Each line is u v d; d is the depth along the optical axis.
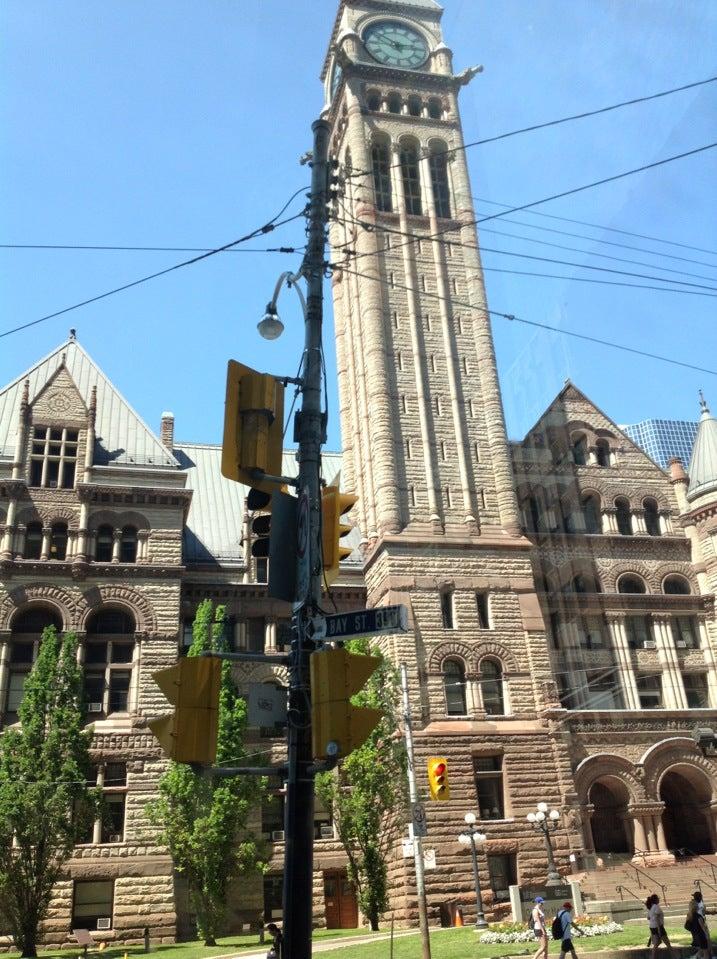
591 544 54.47
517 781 47.62
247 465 12.12
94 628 48.78
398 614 11.30
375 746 44.62
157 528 51.25
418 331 59.09
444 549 52.94
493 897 44.56
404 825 44.97
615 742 49.38
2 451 51.47
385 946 33.34
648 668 52.75
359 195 62.31
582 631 52.25
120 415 55.41
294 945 10.29
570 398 60.62
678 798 52.22
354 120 65.19
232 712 44.00
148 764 46.03
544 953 25.70
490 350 59.81
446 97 68.88
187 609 53.91
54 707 41.69
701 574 56.53
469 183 65.12
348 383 63.72
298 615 12.02
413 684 48.81
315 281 14.38
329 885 48.66
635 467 59.62
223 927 43.72
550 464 50.84
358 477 59.69
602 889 42.78
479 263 62.28
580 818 46.78
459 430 56.88
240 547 58.84
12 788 38.91
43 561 48.47
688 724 50.66
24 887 38.38
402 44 70.25
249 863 41.44
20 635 47.66
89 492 50.69
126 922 42.62
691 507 57.84
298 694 11.48
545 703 49.69
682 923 34.19
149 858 44.09
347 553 12.77
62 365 54.31
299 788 10.99
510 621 51.91
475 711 49.12
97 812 40.41
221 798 41.22
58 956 38.00
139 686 47.25
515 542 53.78
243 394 12.44
